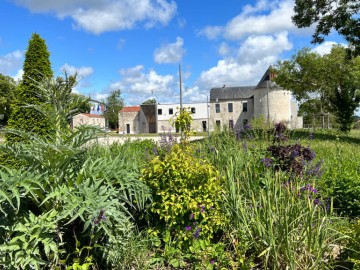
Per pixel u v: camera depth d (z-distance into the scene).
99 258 3.59
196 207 3.76
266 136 6.91
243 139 6.53
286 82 35.03
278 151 5.31
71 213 3.05
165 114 71.00
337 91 31.78
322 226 3.50
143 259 3.61
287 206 3.69
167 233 3.87
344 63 30.53
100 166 3.75
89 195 3.23
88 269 3.37
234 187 4.08
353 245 3.38
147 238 3.89
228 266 3.54
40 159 3.38
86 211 3.23
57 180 3.36
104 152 5.71
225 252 3.62
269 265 3.43
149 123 72.69
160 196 3.98
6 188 3.05
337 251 3.62
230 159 4.73
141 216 4.05
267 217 3.58
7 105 44.50
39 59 9.11
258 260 3.54
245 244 3.58
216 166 5.03
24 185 3.10
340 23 17.94
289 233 3.37
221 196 4.14
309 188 4.21
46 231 3.10
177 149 4.47
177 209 3.84
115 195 3.44
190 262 3.75
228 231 3.90
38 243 3.24
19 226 3.09
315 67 32.19
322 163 6.21
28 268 3.12
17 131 3.42
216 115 66.69
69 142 3.58
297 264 3.24
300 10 18.88
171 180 3.91
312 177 5.32
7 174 3.29
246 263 3.42
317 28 18.67
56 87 3.67
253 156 5.32
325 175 5.68
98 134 3.74
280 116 53.19
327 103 37.56
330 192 5.09
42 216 3.19
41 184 3.24
